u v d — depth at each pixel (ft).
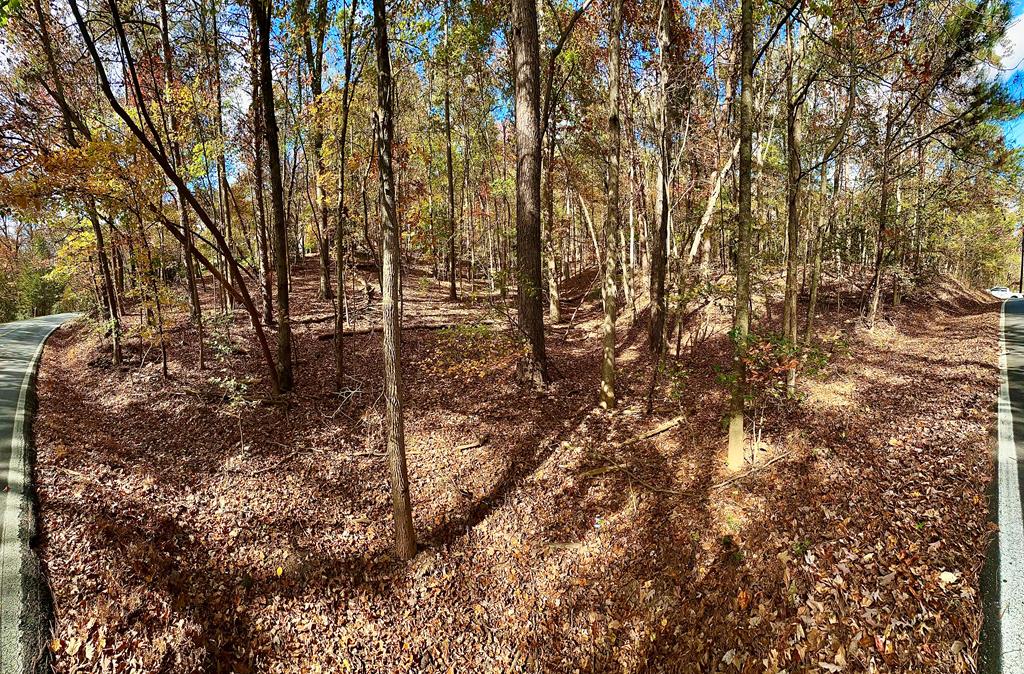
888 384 34.30
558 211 98.53
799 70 38.34
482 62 57.41
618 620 19.90
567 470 29.35
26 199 25.11
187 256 45.16
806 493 21.77
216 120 44.98
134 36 39.29
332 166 41.91
